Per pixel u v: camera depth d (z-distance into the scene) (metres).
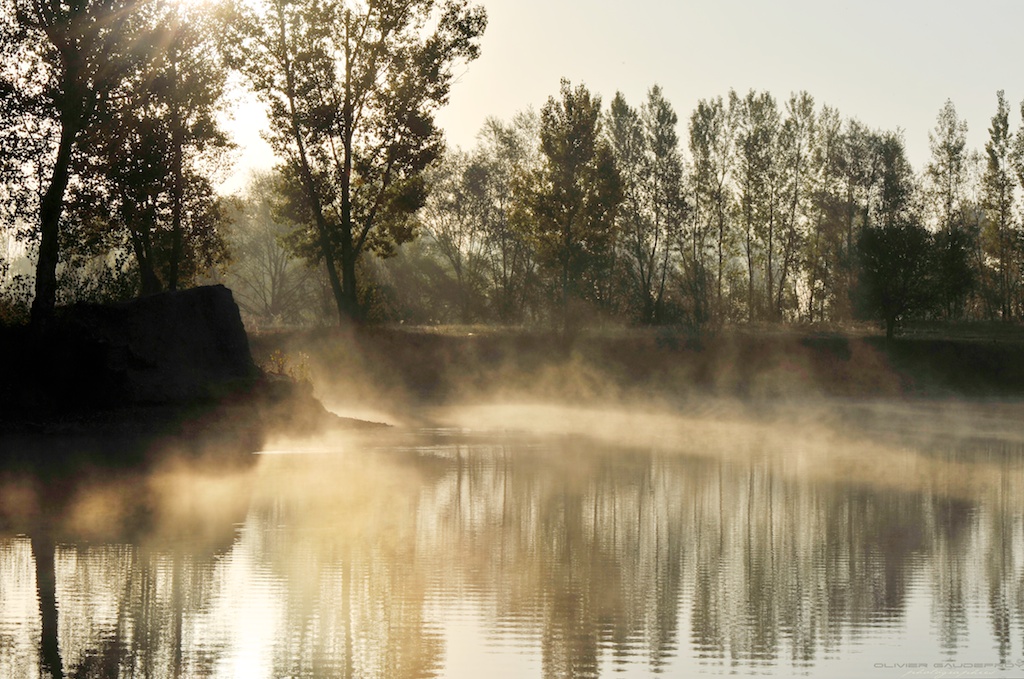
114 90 31.92
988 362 55.62
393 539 14.52
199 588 11.65
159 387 30.47
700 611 10.90
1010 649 9.62
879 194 86.50
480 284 97.19
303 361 36.06
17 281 33.22
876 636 10.03
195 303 32.25
